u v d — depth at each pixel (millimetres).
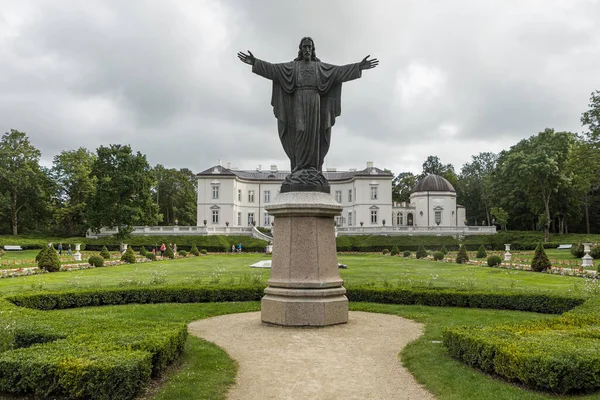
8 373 5934
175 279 21516
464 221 83062
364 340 9148
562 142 60688
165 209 87875
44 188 67438
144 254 44094
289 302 10281
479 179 89438
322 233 10609
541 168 58500
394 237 59938
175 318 11578
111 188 48125
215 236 58969
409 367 7406
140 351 6305
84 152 70188
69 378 5691
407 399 6164
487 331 7605
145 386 6344
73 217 68062
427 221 76500
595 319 8570
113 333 7309
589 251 35062
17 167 64062
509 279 21625
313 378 6969
